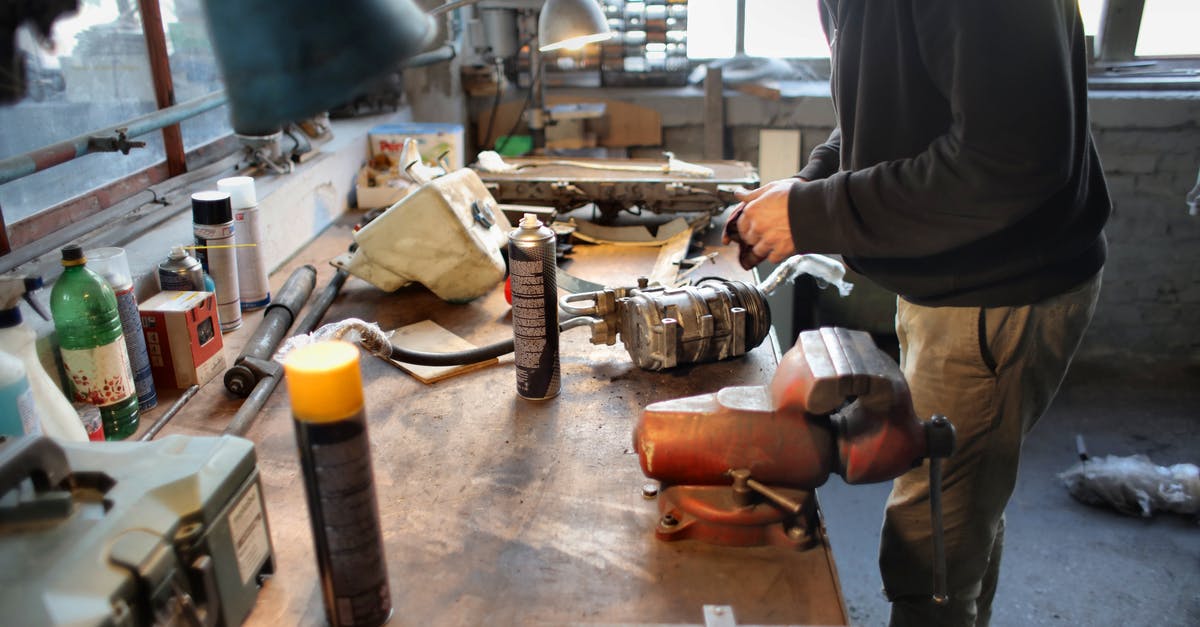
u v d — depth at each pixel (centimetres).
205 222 146
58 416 102
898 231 108
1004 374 123
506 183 209
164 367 129
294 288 159
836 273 153
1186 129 305
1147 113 304
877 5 112
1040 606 228
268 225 179
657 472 95
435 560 92
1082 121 115
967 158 99
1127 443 296
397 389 131
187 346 128
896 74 113
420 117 301
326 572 80
